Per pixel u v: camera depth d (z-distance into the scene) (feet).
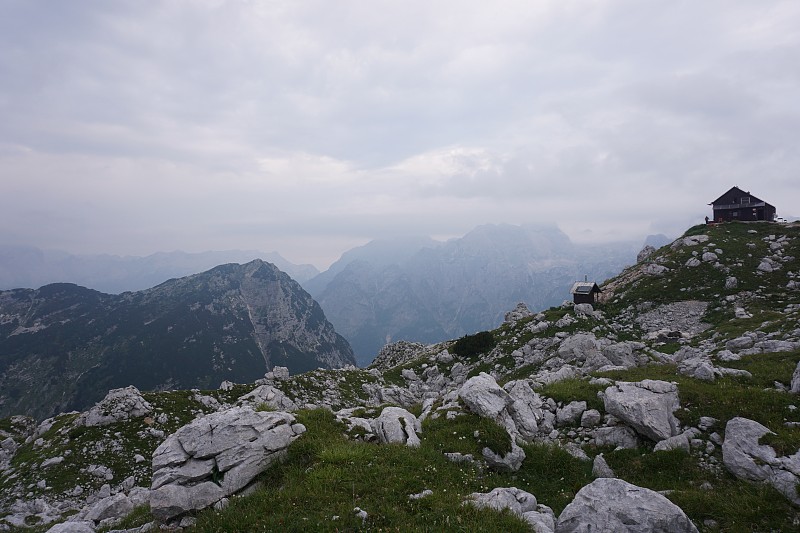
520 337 197.67
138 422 132.36
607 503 37.27
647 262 247.70
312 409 64.95
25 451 128.67
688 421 57.72
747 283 184.44
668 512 35.45
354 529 35.45
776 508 39.32
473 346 209.46
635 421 58.70
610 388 67.26
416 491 41.93
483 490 45.29
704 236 239.91
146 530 42.80
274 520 37.01
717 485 46.57
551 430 67.51
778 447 46.09
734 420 51.55
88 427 127.65
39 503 99.71
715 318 163.84
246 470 46.68
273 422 52.80
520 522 35.83
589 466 55.67
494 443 54.39
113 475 112.47
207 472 45.80
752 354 88.43
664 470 51.34
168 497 43.34
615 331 178.81
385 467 45.96
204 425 50.19
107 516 60.08
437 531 34.65
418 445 53.93
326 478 43.65
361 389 184.85
